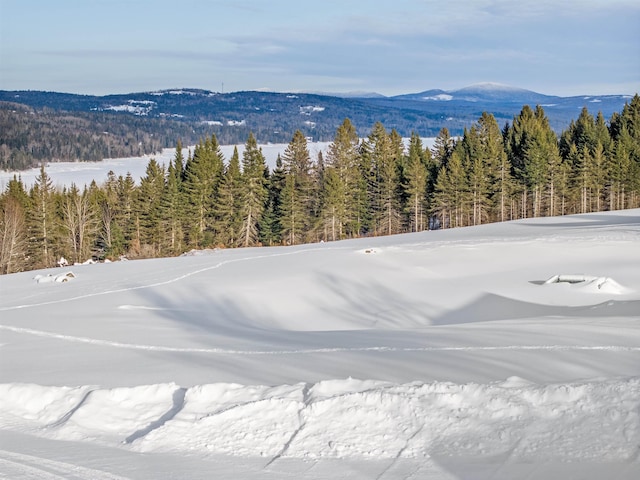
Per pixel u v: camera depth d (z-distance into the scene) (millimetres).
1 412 8922
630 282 25844
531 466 6176
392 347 12203
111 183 84125
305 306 25125
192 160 73875
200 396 8305
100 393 8773
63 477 6578
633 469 5902
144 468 6746
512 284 26938
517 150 79812
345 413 7422
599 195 75938
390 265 32500
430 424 7109
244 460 6844
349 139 74688
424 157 79438
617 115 90375
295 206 67375
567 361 9508
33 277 35406
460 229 51500
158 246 66938
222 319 22297
